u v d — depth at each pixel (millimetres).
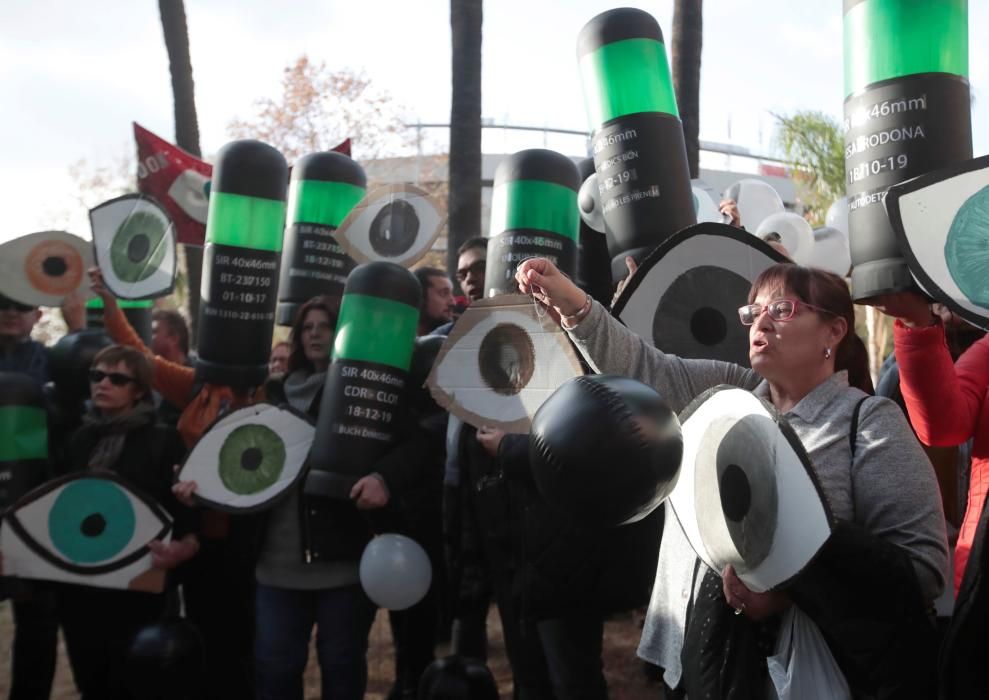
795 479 1702
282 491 3488
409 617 3887
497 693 3412
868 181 2068
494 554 3268
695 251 2875
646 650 2240
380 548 3357
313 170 4328
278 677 3436
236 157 3857
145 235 4398
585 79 3197
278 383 4117
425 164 17469
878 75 2066
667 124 3078
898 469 1872
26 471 3859
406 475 3389
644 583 3023
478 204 7422
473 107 7391
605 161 3131
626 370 2305
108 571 3578
